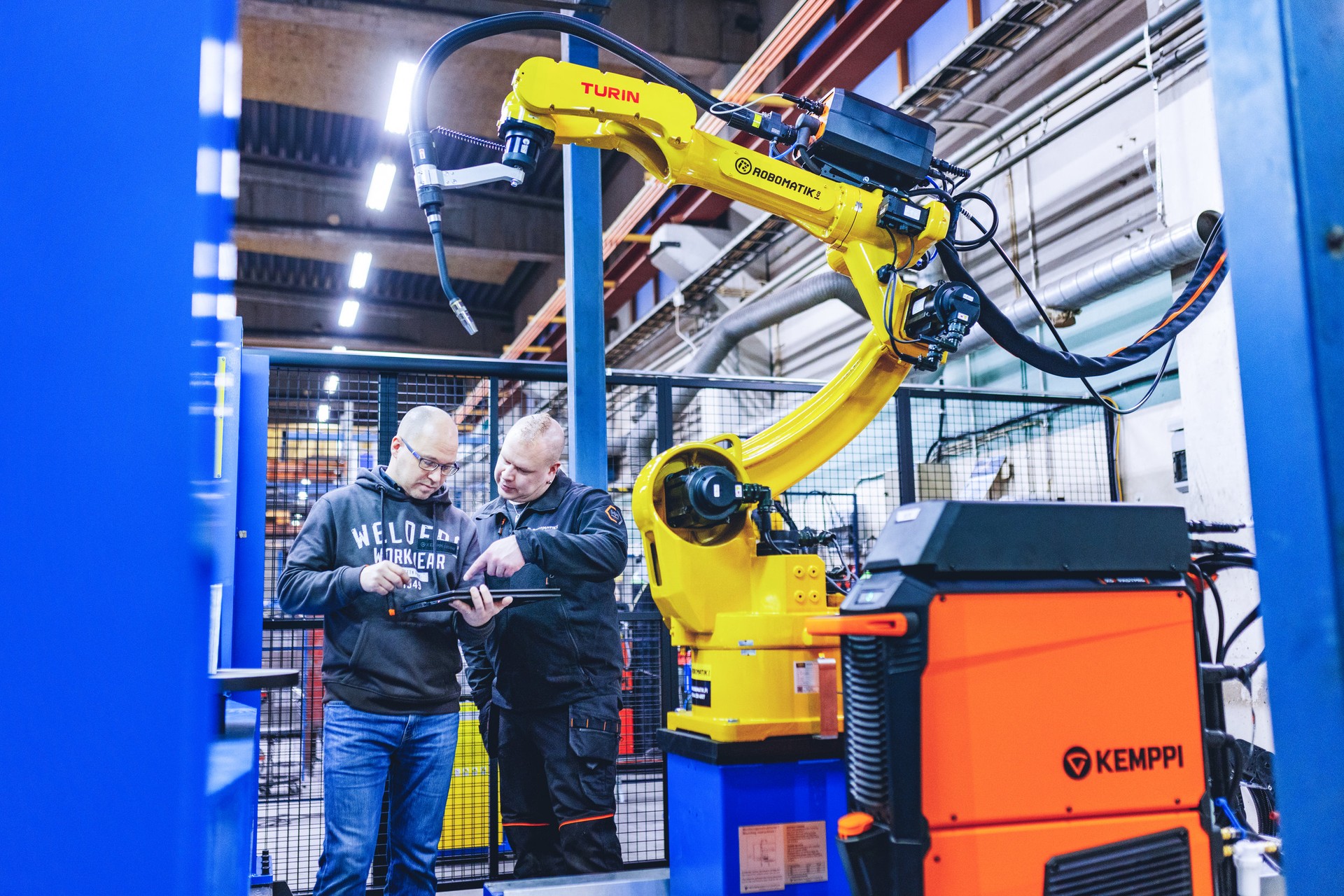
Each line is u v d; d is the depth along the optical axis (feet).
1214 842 5.80
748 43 27.07
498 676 9.49
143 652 1.94
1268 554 3.65
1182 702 5.76
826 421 9.16
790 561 8.00
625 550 9.10
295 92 29.48
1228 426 14.83
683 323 34.83
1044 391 20.17
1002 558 5.50
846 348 27.76
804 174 8.48
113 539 1.94
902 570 5.48
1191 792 5.71
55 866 1.89
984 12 20.53
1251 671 6.73
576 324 12.05
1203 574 7.29
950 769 5.21
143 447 1.96
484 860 13.34
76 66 1.99
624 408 23.08
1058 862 5.35
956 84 20.68
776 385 15.15
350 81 28.84
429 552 8.73
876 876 5.22
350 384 14.43
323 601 8.04
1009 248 21.43
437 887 12.46
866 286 8.74
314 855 14.61
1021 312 19.04
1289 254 3.55
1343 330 3.50
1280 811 3.58
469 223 36.94
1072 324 18.89
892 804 5.18
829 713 7.52
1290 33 3.58
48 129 1.96
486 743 10.01
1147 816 5.62
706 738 7.66
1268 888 5.96
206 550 2.14
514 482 9.52
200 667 2.01
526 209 37.81
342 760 8.14
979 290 8.61
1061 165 19.93
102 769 1.92
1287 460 3.57
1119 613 5.69
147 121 2.02
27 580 1.90
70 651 1.91
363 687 8.19
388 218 36.45
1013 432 20.93
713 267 28.68
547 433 9.49
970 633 5.34
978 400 17.81
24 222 1.94
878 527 21.47
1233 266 3.79
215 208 2.25
